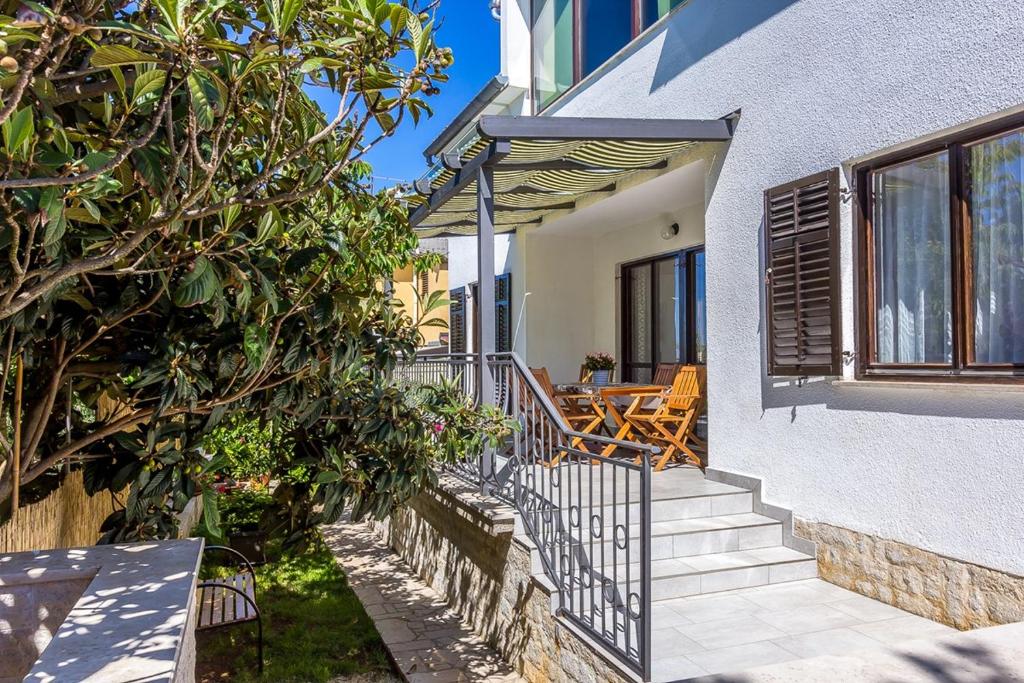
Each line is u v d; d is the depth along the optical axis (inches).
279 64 89.8
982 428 159.0
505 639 209.6
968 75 162.7
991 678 107.4
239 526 322.0
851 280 196.5
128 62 76.8
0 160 76.9
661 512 219.5
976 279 167.9
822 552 202.4
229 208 110.0
